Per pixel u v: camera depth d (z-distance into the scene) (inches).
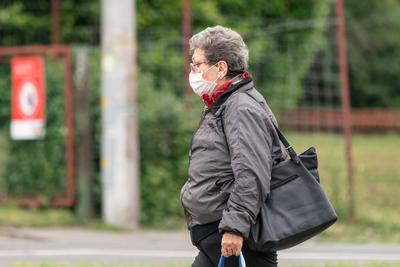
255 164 546.6
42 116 1577.3
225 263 569.0
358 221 1640.0
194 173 573.3
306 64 2299.5
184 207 584.7
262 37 2135.8
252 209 544.1
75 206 1590.8
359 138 4407.0
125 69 1544.0
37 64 1582.2
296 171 570.6
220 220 566.6
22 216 1551.4
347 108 1658.5
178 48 1911.9
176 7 2081.7
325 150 2608.3
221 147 565.6
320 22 2204.7
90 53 1616.6
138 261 1182.3
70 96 1582.2
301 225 558.9
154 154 1625.2
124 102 1545.3
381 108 5511.8
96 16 2087.8
